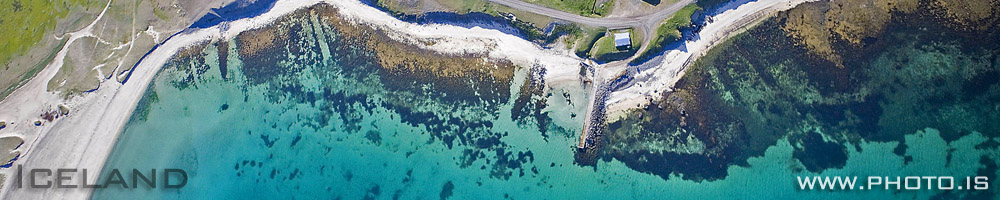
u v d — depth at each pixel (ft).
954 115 104.99
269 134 125.29
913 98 105.81
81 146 130.21
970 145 104.73
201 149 127.54
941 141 105.29
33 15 132.16
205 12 127.54
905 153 106.32
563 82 115.75
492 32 118.62
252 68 126.11
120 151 129.59
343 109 122.62
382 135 121.19
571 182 115.55
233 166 126.11
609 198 114.32
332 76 122.83
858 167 107.45
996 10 102.94
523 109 116.67
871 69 106.52
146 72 130.00
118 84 130.41
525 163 116.78
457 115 118.32
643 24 113.39
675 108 111.96
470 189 118.11
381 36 120.78
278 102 125.08
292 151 124.06
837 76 107.24
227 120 127.13
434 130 119.24
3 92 132.46
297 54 124.26
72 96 131.54
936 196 105.60
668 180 112.98
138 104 130.00
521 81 116.26
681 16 112.06
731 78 110.63
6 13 131.85
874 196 107.04
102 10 132.36
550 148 116.26
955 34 104.32
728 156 111.14
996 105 103.91
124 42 131.34
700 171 111.86
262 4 126.11
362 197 121.19
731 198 110.83
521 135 116.88
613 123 114.21
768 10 109.70
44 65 132.05
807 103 108.47
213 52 127.85
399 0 120.37
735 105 110.52
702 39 111.75
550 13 116.06
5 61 131.95
